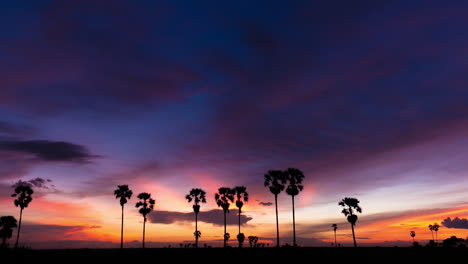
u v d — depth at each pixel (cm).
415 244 9556
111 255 6194
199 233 8962
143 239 7581
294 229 6297
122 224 7425
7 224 6309
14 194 6725
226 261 5428
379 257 5509
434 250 6350
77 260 5431
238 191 8238
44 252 6100
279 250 6412
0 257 5228
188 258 5834
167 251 7294
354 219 6919
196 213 8000
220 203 8206
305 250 6788
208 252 6856
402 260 5153
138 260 5547
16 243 5931
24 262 5034
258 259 5588
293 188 6462
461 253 5691
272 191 6631
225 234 7988
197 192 8088
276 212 6506
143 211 7744
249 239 10362
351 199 7006
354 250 6712
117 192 7662
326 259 5409
